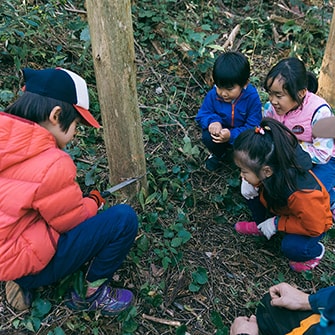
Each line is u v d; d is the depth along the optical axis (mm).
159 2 3869
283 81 2318
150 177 2543
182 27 3719
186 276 2209
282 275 2299
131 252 2203
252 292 2219
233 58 2500
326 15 4207
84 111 1831
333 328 1571
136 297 2094
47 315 1959
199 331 2008
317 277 2352
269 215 2420
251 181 2086
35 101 1705
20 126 1633
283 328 1833
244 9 4285
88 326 1943
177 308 2086
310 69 3742
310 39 3922
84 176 2562
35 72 1746
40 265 1712
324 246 2535
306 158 2090
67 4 3631
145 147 2850
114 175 2350
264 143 1971
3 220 1625
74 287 1931
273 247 2467
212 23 4027
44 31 3201
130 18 1909
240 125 2777
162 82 3328
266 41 3928
